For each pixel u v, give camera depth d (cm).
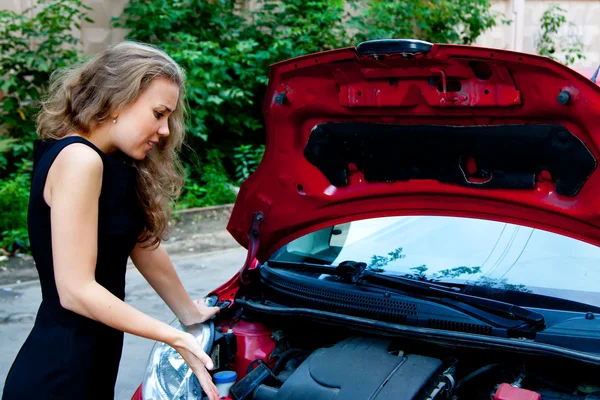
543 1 1113
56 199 177
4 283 562
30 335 193
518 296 218
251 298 260
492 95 198
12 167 762
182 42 823
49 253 186
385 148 231
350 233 271
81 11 835
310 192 253
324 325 238
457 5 987
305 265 263
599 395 195
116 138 188
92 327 191
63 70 195
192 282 556
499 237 243
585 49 1148
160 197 210
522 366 206
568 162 198
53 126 189
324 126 238
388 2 948
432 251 249
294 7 920
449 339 201
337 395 188
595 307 206
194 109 827
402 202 247
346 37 944
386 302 224
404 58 202
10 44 765
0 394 364
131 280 558
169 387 212
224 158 920
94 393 195
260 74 892
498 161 214
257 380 213
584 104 181
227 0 916
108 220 188
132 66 181
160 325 185
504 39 1089
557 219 215
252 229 272
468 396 211
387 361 202
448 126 214
